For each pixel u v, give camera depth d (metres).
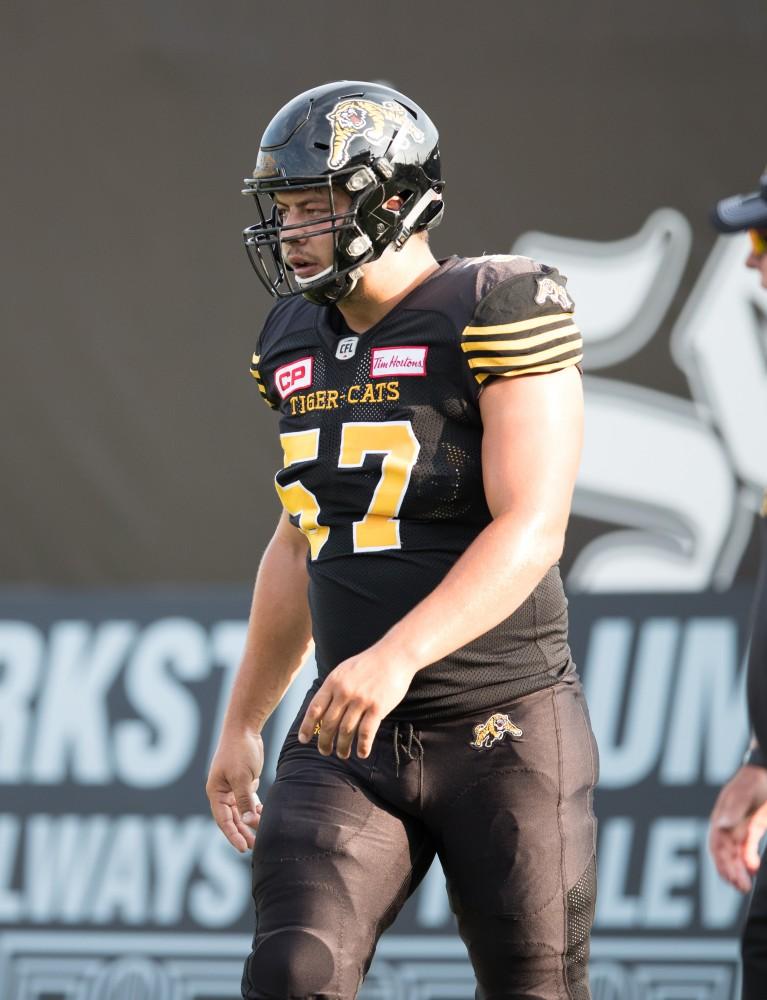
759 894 10.42
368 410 8.68
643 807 16.39
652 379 17.48
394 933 16.00
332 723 7.65
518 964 8.54
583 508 17.48
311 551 9.12
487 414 8.37
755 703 10.84
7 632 17.39
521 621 8.66
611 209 17.55
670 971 15.88
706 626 16.84
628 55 17.56
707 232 17.47
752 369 17.38
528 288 8.47
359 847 8.51
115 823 16.73
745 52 17.52
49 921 16.48
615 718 16.69
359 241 8.51
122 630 17.31
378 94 8.83
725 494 17.36
